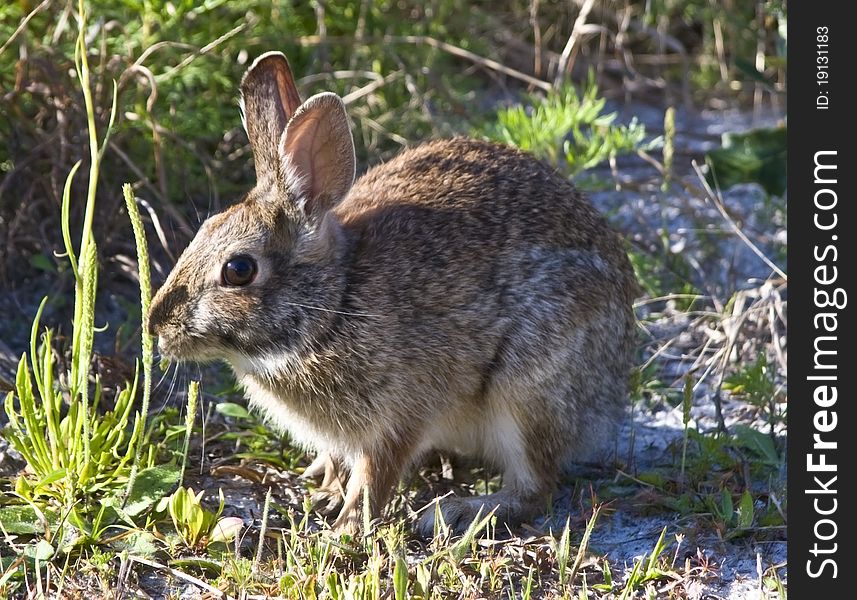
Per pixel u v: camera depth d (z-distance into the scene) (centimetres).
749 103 1658
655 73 1684
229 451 1001
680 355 1197
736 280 1294
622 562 864
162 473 889
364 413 913
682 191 1440
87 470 874
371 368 908
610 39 1655
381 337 908
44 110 1249
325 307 898
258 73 924
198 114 1280
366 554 838
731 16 1628
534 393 948
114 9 1299
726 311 1209
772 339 1170
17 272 1233
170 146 1268
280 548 852
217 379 1096
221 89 1359
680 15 1686
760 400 1047
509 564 839
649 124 1611
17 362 1073
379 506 920
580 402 973
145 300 869
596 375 986
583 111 1271
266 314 884
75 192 1224
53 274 1227
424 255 933
